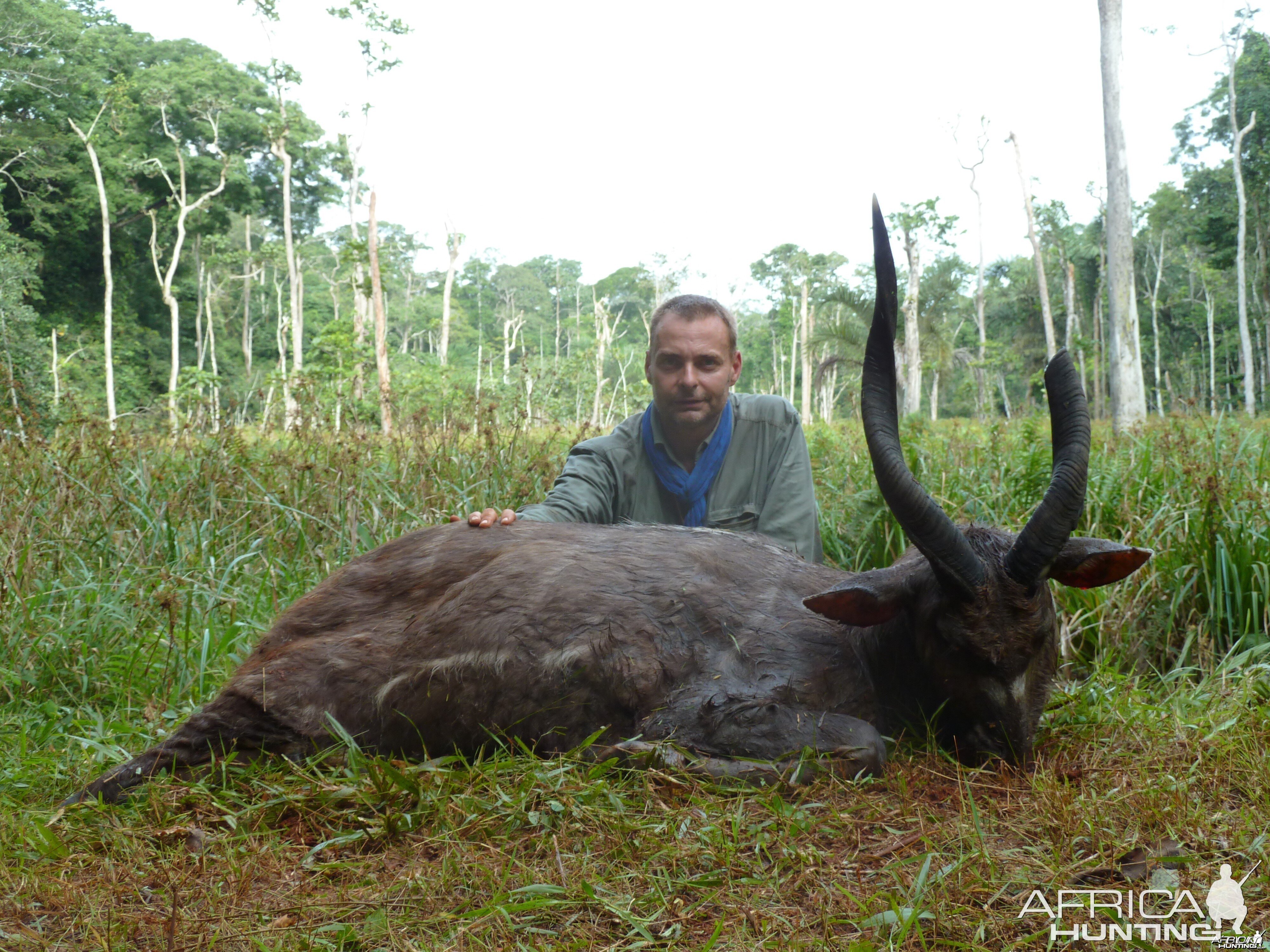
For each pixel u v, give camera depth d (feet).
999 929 7.69
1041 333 230.68
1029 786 10.29
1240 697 13.04
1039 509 10.03
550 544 11.68
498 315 342.44
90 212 166.61
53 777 11.03
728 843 9.04
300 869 8.79
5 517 18.85
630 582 11.32
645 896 8.16
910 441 23.16
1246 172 185.68
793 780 10.14
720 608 11.43
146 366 186.39
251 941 7.47
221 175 175.42
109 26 197.88
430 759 11.08
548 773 10.04
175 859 8.88
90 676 14.49
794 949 7.41
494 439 24.36
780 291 284.00
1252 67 185.06
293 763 10.71
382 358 99.86
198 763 10.72
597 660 10.89
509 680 10.89
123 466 21.86
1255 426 27.37
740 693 10.87
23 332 87.15
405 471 22.84
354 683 10.93
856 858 8.86
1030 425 26.20
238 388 184.85
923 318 129.90
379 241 278.87
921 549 10.09
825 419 76.89
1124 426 42.16
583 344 301.22
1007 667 10.23
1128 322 67.46
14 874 8.68
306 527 20.54
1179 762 11.02
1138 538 17.93
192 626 15.76
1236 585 16.28
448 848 8.99
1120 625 16.11
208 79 180.65
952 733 11.19
